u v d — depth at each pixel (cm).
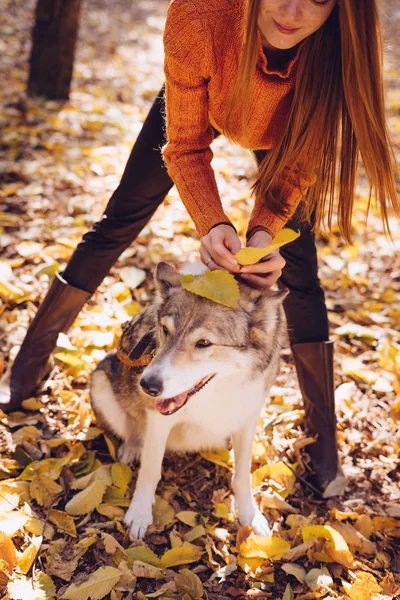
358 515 299
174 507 300
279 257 242
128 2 1271
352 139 244
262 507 304
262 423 352
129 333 302
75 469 309
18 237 475
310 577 260
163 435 281
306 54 227
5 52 862
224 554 271
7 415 333
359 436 353
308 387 334
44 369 350
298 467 330
